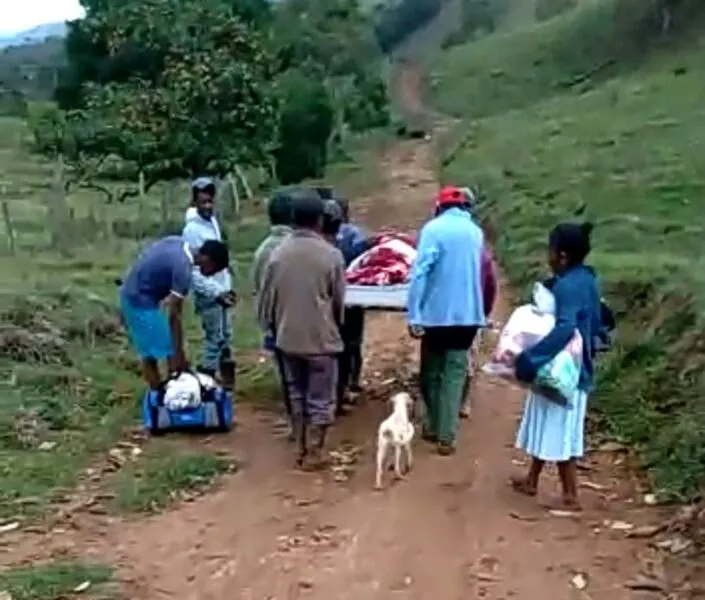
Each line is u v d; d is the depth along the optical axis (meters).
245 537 8.31
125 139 24.30
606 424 10.37
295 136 38.09
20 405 10.53
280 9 50.50
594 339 8.59
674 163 26.86
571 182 25.83
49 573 7.76
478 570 7.81
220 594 7.58
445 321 9.55
